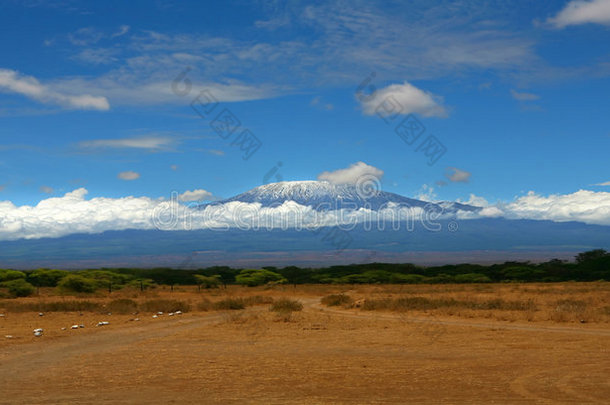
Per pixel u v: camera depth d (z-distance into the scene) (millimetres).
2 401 11781
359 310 38125
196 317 32312
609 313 29812
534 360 16406
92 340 21531
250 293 71875
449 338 21531
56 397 12125
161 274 114438
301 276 132375
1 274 77188
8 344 20375
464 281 111812
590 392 12336
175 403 11578
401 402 11570
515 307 34562
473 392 12398
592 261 132750
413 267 145250
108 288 75312
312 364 15898
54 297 57375
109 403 11602
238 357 17188
